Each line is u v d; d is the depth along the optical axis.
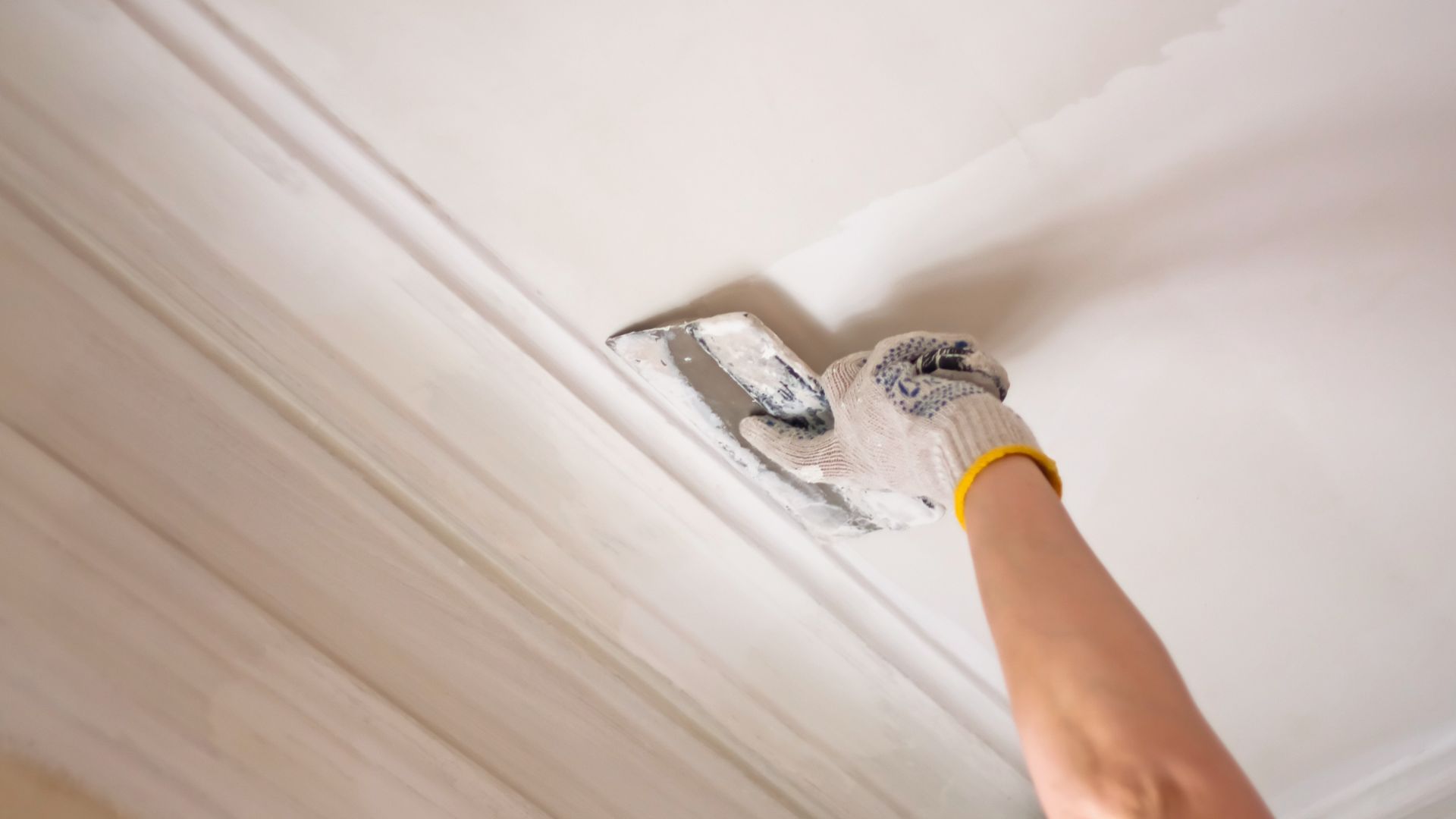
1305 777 2.54
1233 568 2.12
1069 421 1.91
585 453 1.98
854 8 1.43
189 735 1.66
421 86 1.58
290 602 1.82
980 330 1.79
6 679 1.55
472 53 1.53
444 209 1.74
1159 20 1.40
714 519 2.06
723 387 1.84
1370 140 1.50
